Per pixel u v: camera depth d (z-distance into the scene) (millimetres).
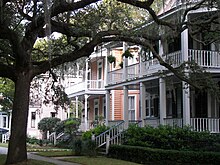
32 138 35312
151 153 17016
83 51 14977
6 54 16016
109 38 15000
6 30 13297
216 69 18781
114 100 32125
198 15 18453
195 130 18844
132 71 23953
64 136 30562
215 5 13797
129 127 20906
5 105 32562
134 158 17969
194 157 15938
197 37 20578
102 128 23312
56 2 13219
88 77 36781
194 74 14320
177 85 22500
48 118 35219
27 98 14555
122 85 25000
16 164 13805
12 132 14211
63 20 16406
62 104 19750
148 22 16703
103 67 33594
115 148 19531
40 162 15352
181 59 18844
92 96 34250
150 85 25219
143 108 22781
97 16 16000
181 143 17906
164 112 20609
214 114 21031
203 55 18922
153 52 14383
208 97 21328
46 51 19594
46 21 11055
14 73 14539
